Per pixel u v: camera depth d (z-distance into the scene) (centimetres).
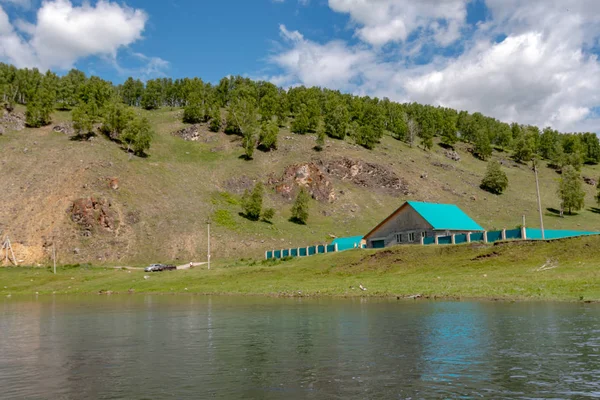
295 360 1634
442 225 7638
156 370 1543
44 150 13950
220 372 1488
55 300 5581
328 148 18150
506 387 1223
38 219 10788
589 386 1219
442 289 4234
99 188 12056
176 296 5709
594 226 14225
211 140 18500
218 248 11294
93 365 1659
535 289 3778
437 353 1664
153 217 11950
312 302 4075
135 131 15412
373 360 1588
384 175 16738
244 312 3400
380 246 8512
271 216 13300
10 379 1473
